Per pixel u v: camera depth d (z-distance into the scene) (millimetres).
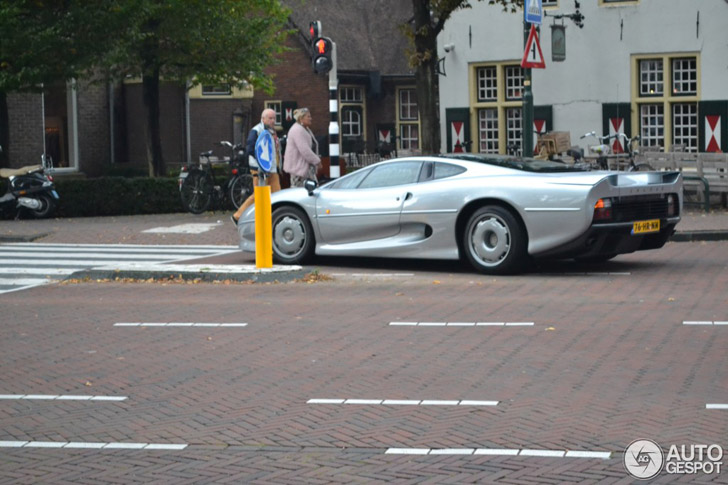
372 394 7801
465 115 30391
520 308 11312
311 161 19250
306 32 40375
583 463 5992
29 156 32438
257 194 14320
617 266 14672
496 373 8344
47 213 24859
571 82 28953
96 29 24406
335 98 20656
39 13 24359
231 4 29000
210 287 13742
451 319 10773
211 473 6035
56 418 7375
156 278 14508
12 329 10906
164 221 23172
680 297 11773
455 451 6305
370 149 41500
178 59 28656
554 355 8930
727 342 9258
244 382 8312
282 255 15555
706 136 27328
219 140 40719
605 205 13203
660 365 8445
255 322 10945
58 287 14156
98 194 25672
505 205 13734
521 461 6066
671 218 14141
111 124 35500
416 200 14328
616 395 7531
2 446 6703
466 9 30094
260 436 6777
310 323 10797
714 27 27016
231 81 30797
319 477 5906
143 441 6738
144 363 9117
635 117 28328
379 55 41438
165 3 26797
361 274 14484
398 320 10812
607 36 28406
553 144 25703
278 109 41125
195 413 7410
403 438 6625
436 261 15742
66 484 5910
